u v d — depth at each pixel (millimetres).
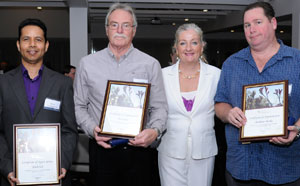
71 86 2135
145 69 2197
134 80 2168
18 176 1878
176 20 13016
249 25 1947
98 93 2137
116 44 2105
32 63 2029
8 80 2010
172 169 2377
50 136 1934
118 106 2053
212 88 2375
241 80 2062
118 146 2141
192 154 2330
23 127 1903
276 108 1856
